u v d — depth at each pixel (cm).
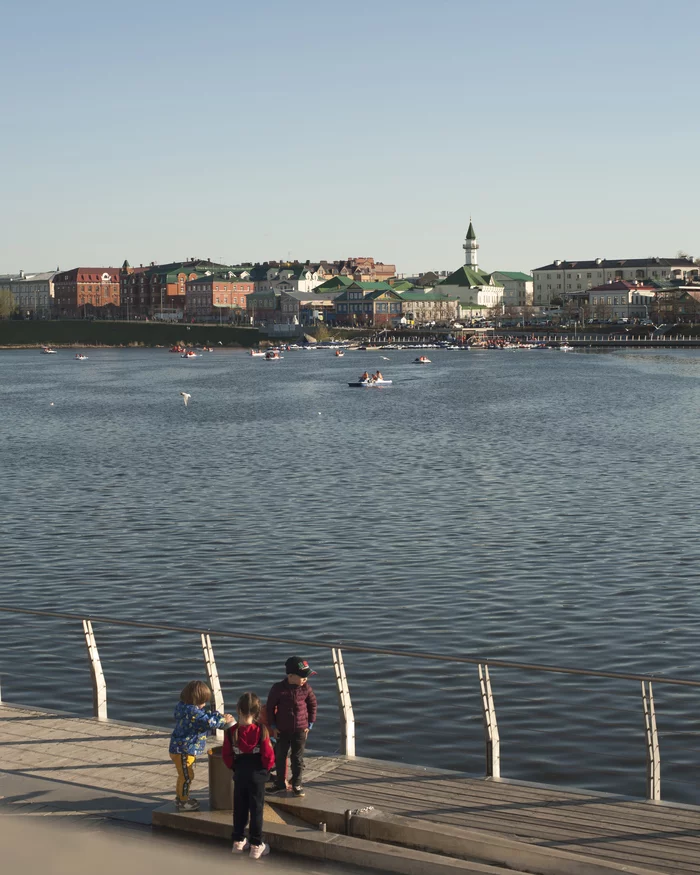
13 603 4253
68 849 1432
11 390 19662
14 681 3219
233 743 1439
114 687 3161
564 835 1486
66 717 1967
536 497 6650
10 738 1858
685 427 11112
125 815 1545
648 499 6494
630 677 1602
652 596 4188
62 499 6838
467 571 4662
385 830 1461
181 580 4581
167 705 3005
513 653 3509
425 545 5219
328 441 10344
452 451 9300
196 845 1462
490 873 1341
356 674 3259
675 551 4994
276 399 16612
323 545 5256
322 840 1430
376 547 5188
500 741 2716
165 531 5675
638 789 2434
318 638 3703
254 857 1426
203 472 8144
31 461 9025
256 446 9988
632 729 2794
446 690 3097
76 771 1706
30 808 1567
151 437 11019
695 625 3788
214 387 19912
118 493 7081
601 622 3850
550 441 9994
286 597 4266
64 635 3703
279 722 1572
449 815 1553
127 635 3703
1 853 1416
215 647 3556
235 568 4791
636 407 13875
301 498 6762
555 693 3070
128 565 4884
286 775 1603
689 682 1571
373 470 8112
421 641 3656
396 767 1744
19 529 5781
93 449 9950
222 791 1516
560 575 4566
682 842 1463
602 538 5322
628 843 1460
